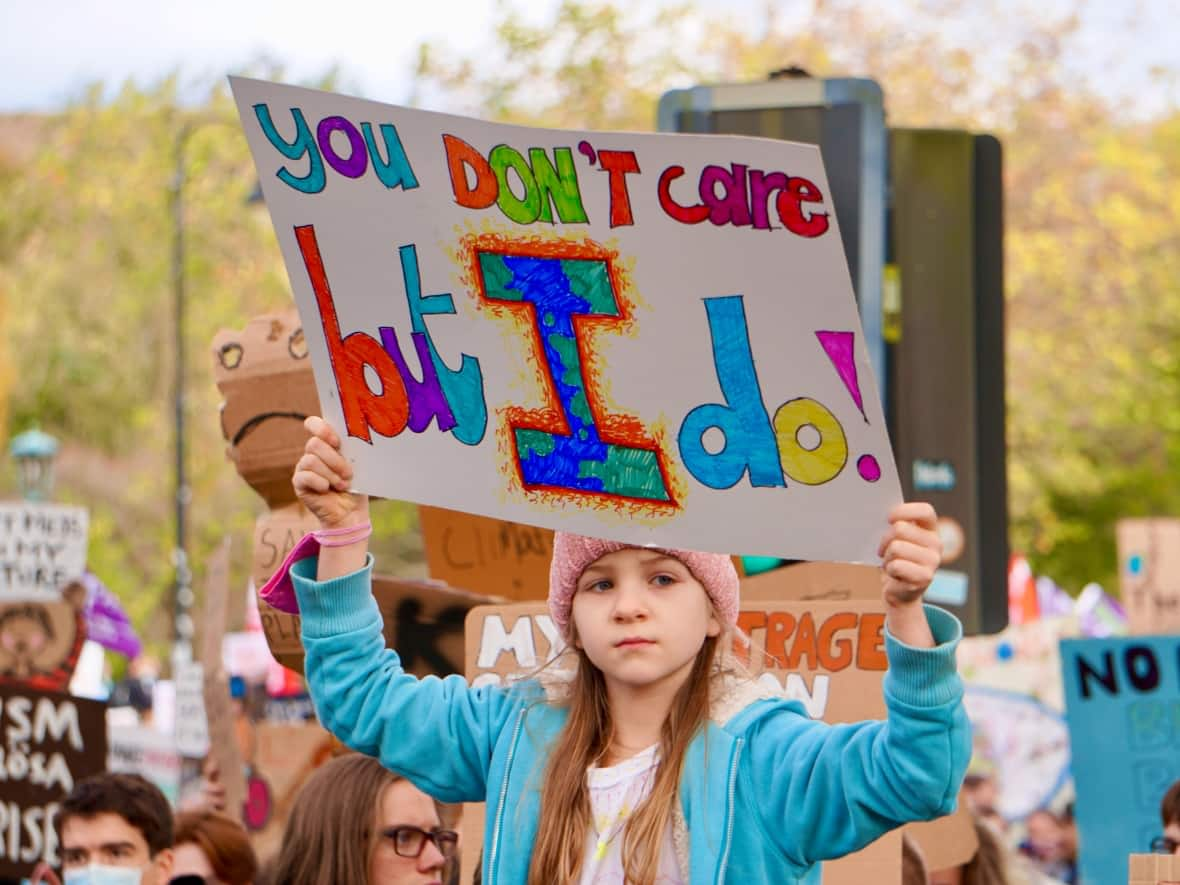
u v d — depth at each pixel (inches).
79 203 1243.8
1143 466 1222.9
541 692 145.6
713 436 137.3
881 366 268.7
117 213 1235.9
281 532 219.8
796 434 135.6
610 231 137.3
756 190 133.1
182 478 792.3
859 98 270.8
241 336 224.1
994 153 301.7
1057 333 1244.5
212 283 1219.9
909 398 293.7
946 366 295.9
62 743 301.6
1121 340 1238.9
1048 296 1256.2
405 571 1105.4
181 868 257.1
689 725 136.7
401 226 142.3
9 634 320.2
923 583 127.8
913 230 297.3
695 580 138.6
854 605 191.8
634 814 133.2
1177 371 1220.5
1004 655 481.7
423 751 145.6
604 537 137.6
